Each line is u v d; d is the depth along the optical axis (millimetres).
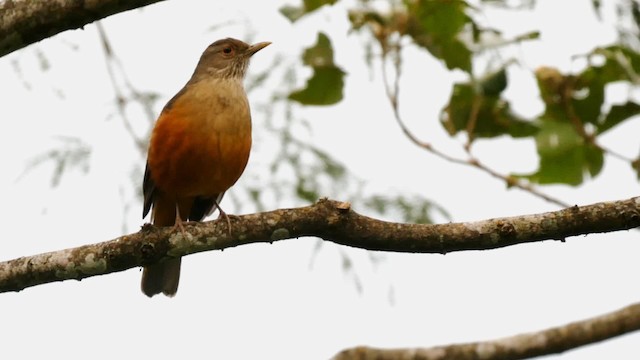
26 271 9633
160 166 11445
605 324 8289
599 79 12094
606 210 9164
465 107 12336
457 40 11992
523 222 9258
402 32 12109
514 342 8258
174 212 12250
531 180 12508
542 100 12336
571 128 12297
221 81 11719
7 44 8805
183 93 11461
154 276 12328
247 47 12352
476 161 12102
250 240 9625
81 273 9688
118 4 8719
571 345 8305
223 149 11297
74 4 8680
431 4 11969
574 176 12422
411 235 9328
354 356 8000
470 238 9281
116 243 9711
